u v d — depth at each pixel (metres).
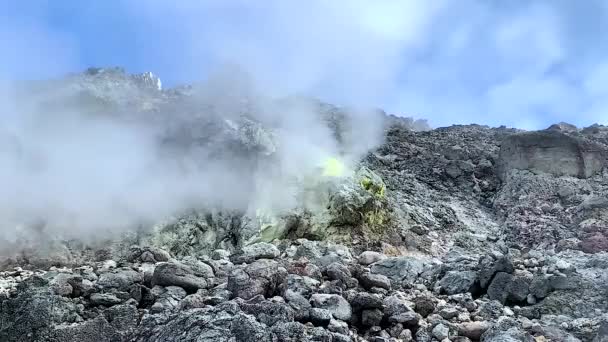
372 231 10.34
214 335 5.16
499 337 5.57
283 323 5.37
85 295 6.86
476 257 8.45
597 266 7.61
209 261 7.70
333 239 9.98
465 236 10.63
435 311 6.66
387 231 10.45
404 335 6.09
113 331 6.01
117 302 6.67
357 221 10.25
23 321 6.22
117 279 7.10
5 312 6.42
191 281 6.87
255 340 5.11
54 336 6.03
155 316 5.76
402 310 6.30
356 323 6.28
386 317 6.32
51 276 7.27
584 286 6.89
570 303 6.71
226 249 10.06
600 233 9.44
